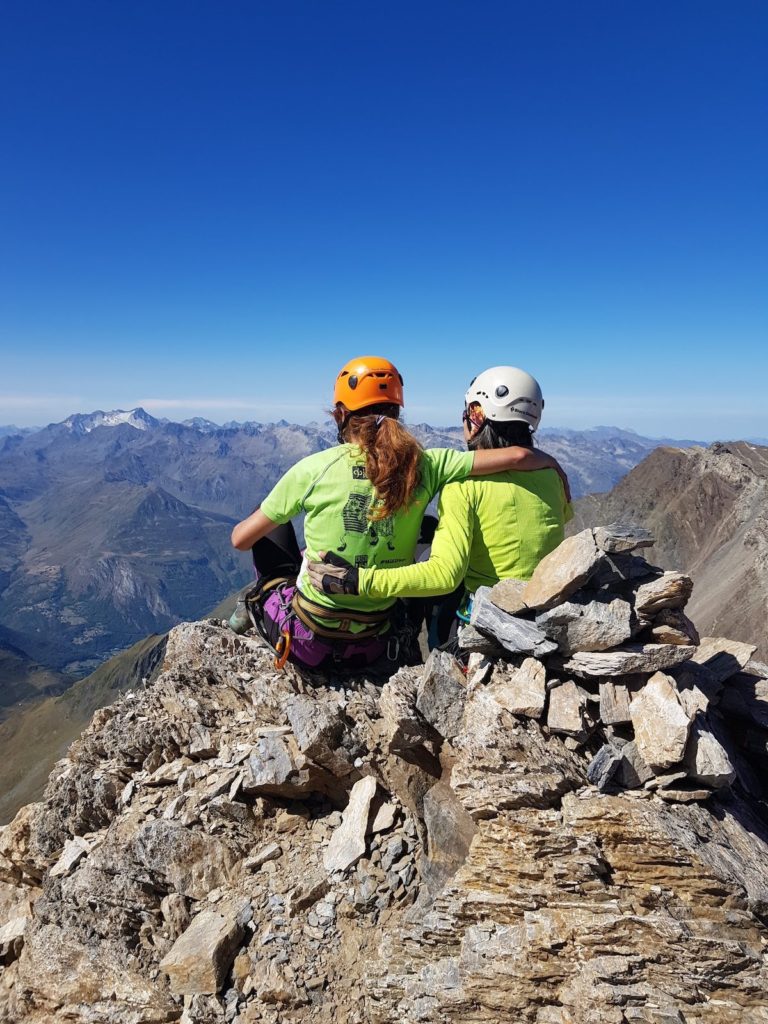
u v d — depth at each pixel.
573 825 1.56
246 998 1.74
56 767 2.88
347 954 1.77
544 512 2.07
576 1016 1.42
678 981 1.40
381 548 2.05
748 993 1.37
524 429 2.11
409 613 2.44
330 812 2.15
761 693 1.99
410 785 2.03
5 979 2.05
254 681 2.51
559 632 1.76
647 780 1.61
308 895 1.88
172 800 2.25
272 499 2.10
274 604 2.37
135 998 1.78
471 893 1.62
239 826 2.13
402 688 2.07
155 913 1.99
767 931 1.42
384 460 1.94
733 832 1.56
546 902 1.54
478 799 1.66
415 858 1.93
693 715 1.60
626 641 1.75
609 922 1.47
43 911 2.07
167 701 2.59
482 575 2.11
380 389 2.02
